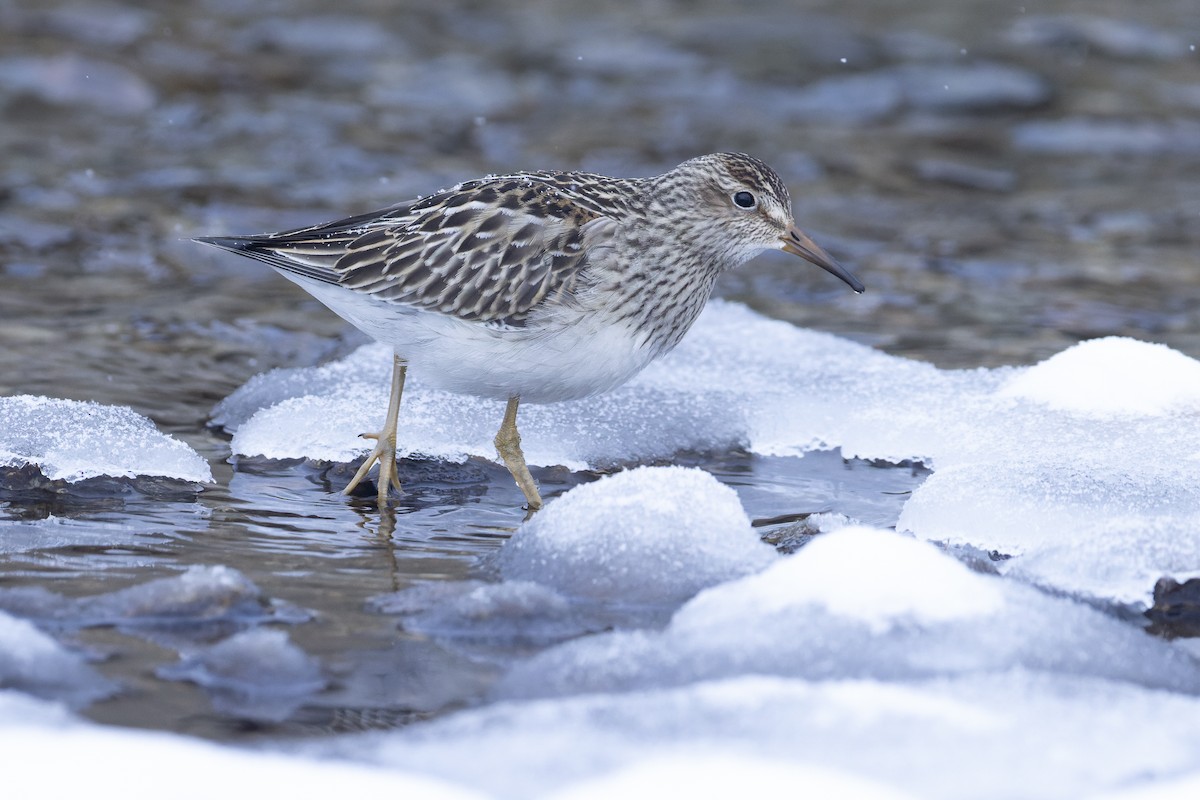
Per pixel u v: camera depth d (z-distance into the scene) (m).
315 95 22.30
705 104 22.94
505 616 8.10
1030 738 6.55
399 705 7.08
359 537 9.62
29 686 7.01
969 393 12.64
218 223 17.12
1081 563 9.03
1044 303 15.70
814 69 24.39
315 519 9.97
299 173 19.06
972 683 7.10
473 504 10.52
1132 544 9.08
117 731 6.48
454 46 25.02
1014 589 8.03
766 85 23.75
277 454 11.19
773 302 15.85
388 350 13.26
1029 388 12.43
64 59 21.81
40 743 6.18
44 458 10.34
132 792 5.84
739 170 11.19
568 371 10.57
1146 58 25.23
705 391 12.74
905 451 11.84
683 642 7.57
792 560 8.00
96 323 14.25
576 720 6.72
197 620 7.98
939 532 9.95
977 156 21.23
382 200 18.16
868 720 6.66
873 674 7.25
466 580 8.83
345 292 10.62
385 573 8.91
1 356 13.12
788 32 26.09
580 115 22.20
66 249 16.30
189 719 6.83
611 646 7.57
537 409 12.02
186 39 24.16
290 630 7.93
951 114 22.92
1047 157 21.23
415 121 21.48
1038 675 7.17
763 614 7.69
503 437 10.75
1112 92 23.66
